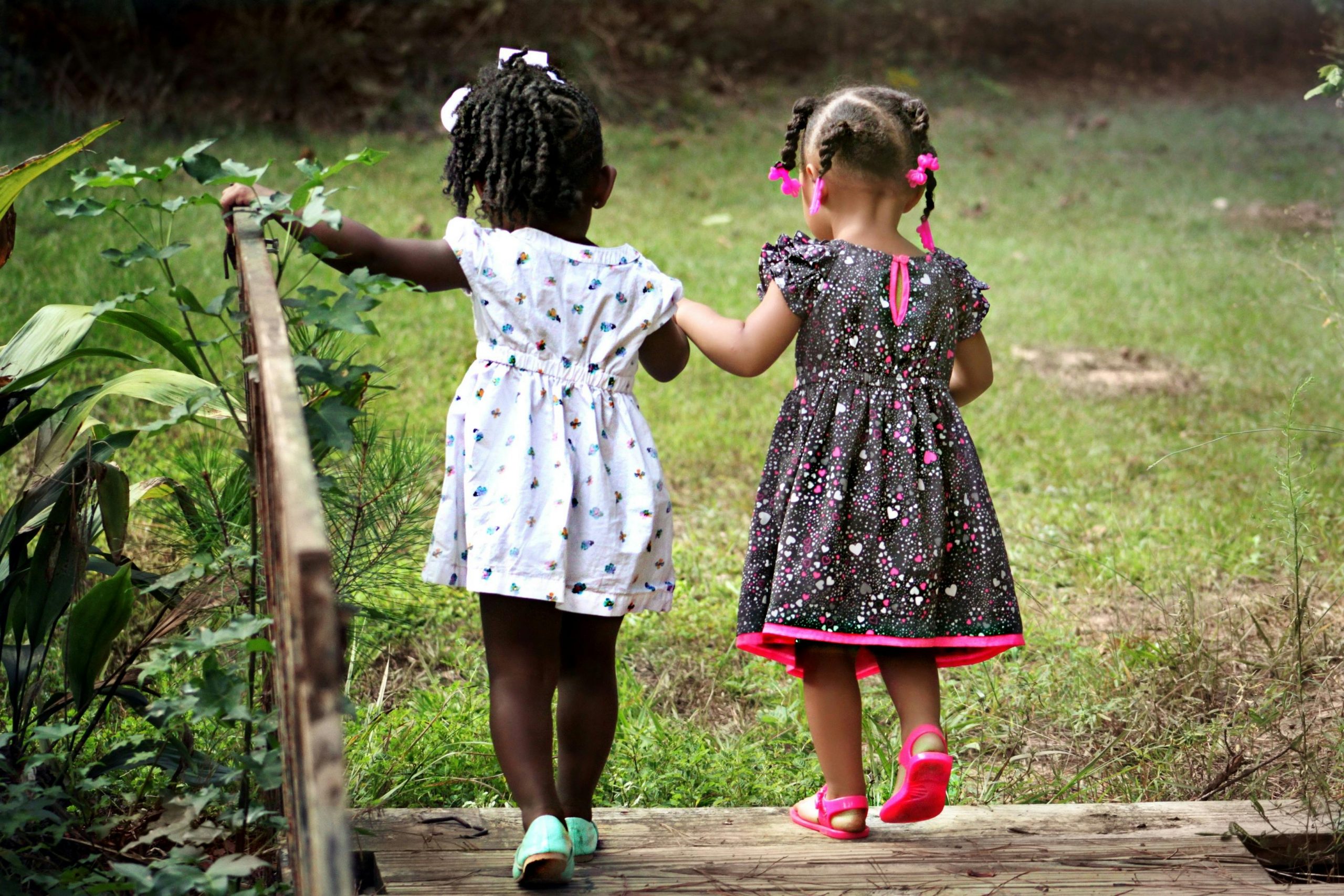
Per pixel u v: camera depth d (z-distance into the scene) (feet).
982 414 27.25
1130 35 68.69
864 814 10.87
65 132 39.75
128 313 11.08
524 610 9.88
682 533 21.24
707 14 58.95
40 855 9.21
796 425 11.20
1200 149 55.36
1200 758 13.66
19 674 10.48
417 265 9.83
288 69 46.85
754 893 9.78
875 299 10.99
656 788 12.79
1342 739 13.01
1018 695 15.51
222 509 10.73
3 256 11.22
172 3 46.75
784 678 16.56
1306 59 70.59
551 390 9.99
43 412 11.33
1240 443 25.59
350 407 8.44
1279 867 11.24
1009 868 10.32
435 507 11.34
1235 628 16.90
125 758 9.63
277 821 7.20
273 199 8.31
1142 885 10.05
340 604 8.39
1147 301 35.88
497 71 10.48
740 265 36.11
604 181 10.75
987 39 66.39
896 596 10.71
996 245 41.32
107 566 10.74
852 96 11.50
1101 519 21.98
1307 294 31.35
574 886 9.72
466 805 12.17
